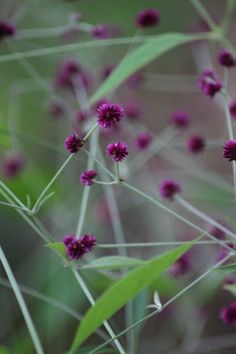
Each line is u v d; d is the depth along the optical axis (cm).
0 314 90
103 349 66
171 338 92
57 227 91
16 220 99
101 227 94
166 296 87
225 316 70
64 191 95
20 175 89
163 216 96
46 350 87
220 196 88
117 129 88
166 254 59
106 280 81
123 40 78
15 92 100
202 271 86
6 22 82
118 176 63
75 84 89
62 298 86
